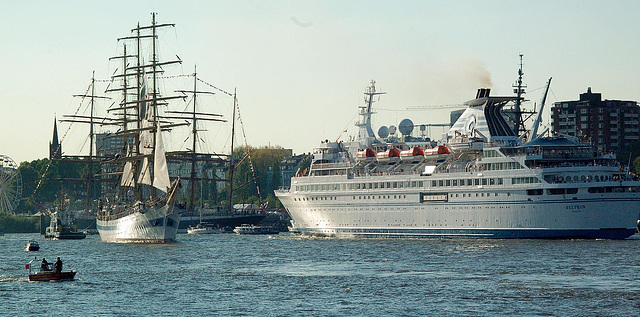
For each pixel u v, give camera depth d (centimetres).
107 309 18812
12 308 19025
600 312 17800
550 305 18588
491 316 17550
